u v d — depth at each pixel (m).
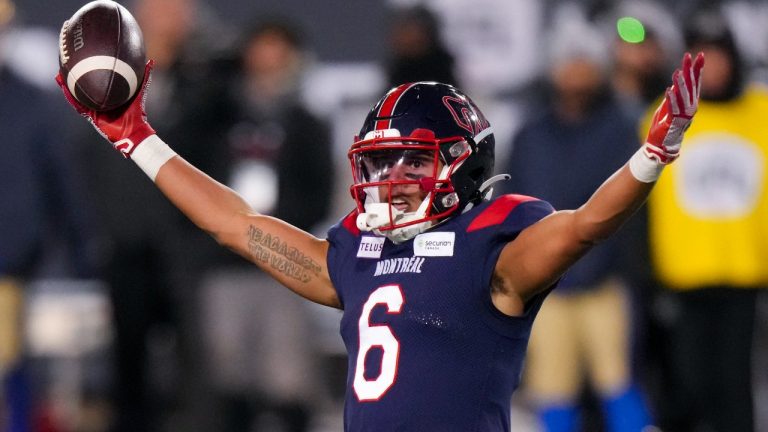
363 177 12.62
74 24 13.30
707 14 22.70
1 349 23.50
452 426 11.91
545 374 22.66
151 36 24.83
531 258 11.81
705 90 22.42
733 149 22.33
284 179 24.28
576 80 22.50
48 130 23.94
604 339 22.36
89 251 24.83
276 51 24.62
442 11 29.38
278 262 13.20
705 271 22.17
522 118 28.09
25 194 23.66
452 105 12.66
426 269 12.22
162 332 25.55
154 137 13.55
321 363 28.20
